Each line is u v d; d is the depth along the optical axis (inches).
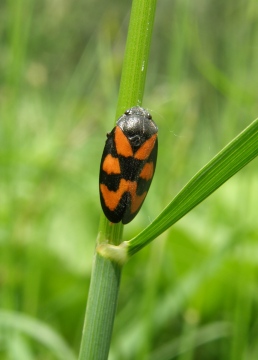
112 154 3.0
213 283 4.9
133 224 5.5
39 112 7.3
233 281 4.8
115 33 6.6
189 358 4.5
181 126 5.4
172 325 5.2
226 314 4.8
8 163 5.0
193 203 2.6
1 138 5.7
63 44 9.8
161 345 5.1
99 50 6.0
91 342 2.7
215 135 6.4
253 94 4.6
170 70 5.5
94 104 6.7
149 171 3.0
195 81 6.2
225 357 4.8
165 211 2.6
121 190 2.9
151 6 2.6
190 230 5.3
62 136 6.0
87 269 5.4
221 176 2.5
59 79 10.1
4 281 4.8
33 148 6.2
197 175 2.5
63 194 5.8
